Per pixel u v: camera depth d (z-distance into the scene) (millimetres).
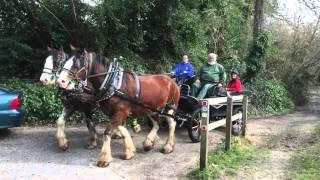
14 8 12883
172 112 9414
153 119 9430
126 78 8258
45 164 7852
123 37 13578
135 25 13766
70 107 8852
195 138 10305
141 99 8430
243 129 11312
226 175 7672
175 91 9469
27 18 13086
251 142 10836
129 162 8312
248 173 7875
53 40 13297
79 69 7871
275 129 13625
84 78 7926
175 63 15555
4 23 13336
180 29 15445
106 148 7949
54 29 13141
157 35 14797
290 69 25062
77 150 8953
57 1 12820
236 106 11492
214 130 11938
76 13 12656
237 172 7883
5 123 9250
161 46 15367
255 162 8719
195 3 14758
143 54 15312
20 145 9180
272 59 23688
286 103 21594
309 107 24250
